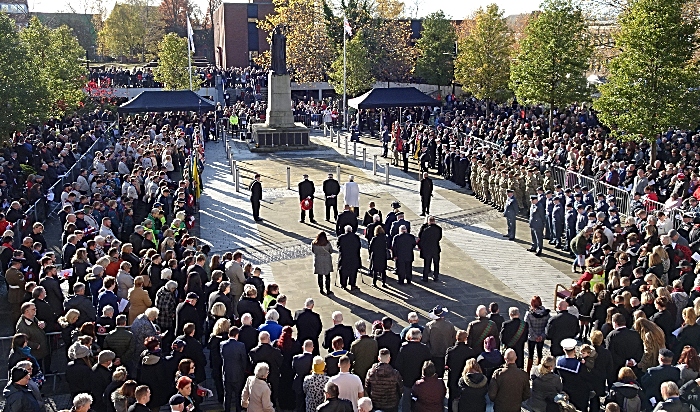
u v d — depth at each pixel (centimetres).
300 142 3950
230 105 5894
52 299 1234
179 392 830
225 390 1020
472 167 2633
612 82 2622
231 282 1342
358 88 5469
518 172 2348
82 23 9538
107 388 881
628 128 2519
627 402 887
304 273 1780
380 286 1689
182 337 1021
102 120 4397
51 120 3684
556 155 2612
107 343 1039
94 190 2119
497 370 924
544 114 4222
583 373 948
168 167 2825
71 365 938
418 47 6359
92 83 5334
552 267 1828
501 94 4781
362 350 1009
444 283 1709
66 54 4606
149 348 975
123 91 5891
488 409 1065
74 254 1465
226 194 2733
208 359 1266
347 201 2166
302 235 2131
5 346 1291
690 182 2016
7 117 2517
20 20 8475
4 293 1622
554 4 3338
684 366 935
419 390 905
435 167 3306
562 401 884
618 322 1037
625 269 1378
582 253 1714
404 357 1006
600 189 2225
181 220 1702
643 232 1620
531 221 1934
